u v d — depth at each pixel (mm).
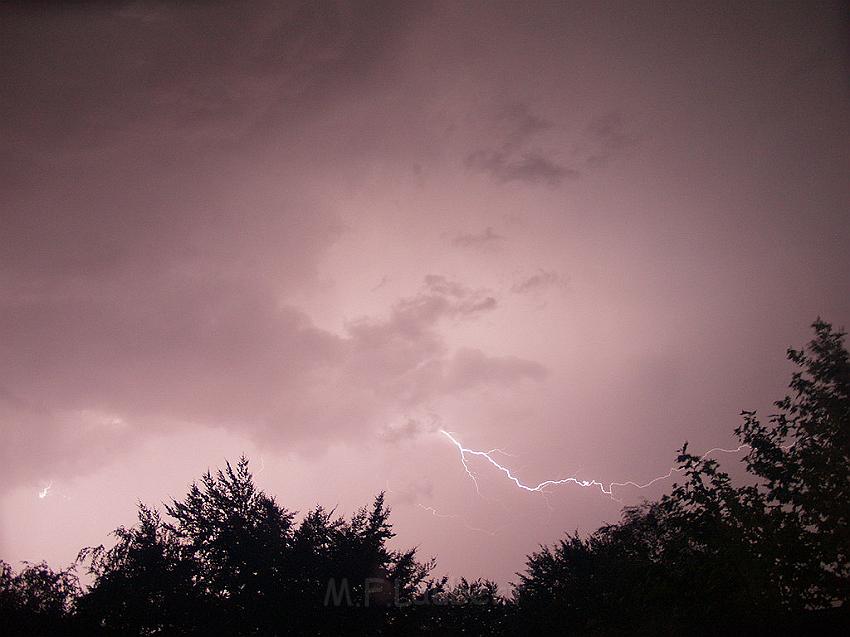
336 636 14188
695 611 10320
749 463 10633
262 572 14852
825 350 10000
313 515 16609
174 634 13734
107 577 14102
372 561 15586
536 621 17109
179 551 15484
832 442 9672
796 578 9680
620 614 14164
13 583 12961
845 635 9086
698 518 10328
